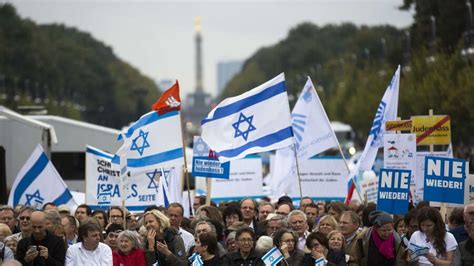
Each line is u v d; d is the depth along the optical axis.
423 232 18.31
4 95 127.25
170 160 24.80
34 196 27.05
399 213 21.00
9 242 20.45
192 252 20.31
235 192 30.67
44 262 18.53
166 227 20.11
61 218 21.09
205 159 25.28
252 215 23.25
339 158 29.80
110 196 26.59
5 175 37.31
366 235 18.55
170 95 24.70
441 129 25.58
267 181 38.31
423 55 74.56
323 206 26.88
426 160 21.12
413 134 23.47
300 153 28.19
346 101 116.62
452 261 17.66
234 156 23.81
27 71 178.00
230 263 18.75
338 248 18.70
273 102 23.91
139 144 24.84
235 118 24.00
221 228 21.67
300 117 28.14
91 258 18.70
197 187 39.81
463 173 20.98
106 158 26.61
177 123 24.80
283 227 20.25
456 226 19.92
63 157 43.34
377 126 27.12
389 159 23.59
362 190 29.69
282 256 18.27
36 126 38.12
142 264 19.20
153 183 25.98
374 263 18.34
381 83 92.62
